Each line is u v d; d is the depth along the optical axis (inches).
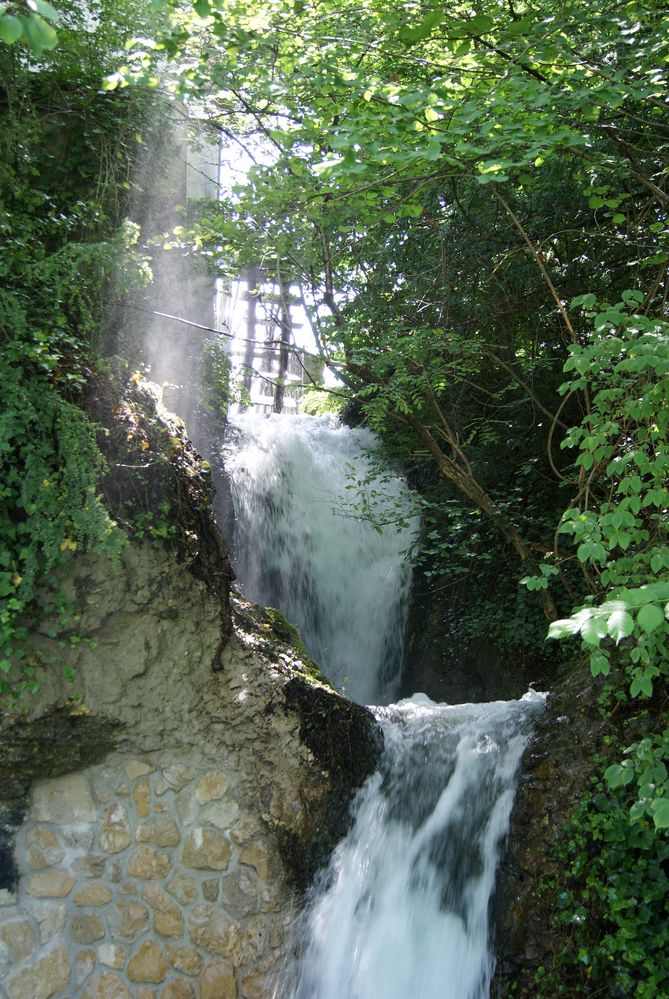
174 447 231.0
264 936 217.0
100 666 209.5
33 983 201.6
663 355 156.6
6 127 247.9
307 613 395.9
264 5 247.1
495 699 362.3
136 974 209.8
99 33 275.6
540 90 197.0
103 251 225.5
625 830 197.9
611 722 216.5
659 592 112.6
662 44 201.8
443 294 333.4
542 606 343.0
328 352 315.0
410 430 420.5
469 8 238.4
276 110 287.3
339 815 227.6
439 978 217.2
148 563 214.1
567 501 363.3
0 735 199.0
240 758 222.1
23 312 200.5
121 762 215.0
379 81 210.1
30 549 195.2
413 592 419.5
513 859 216.5
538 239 320.2
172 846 215.0
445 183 319.6
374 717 242.8
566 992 197.2
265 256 301.9
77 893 207.9
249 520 382.3
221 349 333.4
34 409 198.7
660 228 229.8
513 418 382.9
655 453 176.2
